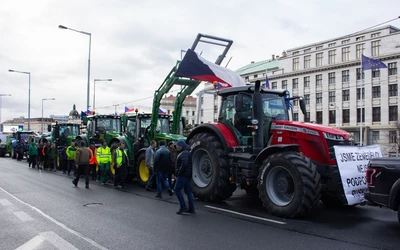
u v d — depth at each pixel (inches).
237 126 368.8
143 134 543.5
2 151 1427.2
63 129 840.9
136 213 317.7
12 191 443.5
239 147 352.5
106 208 340.5
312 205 282.0
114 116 667.4
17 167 848.3
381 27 2054.6
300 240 232.4
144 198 404.2
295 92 2454.5
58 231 254.4
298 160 288.2
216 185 360.2
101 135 652.7
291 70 2492.6
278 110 366.9
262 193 312.5
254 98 340.8
